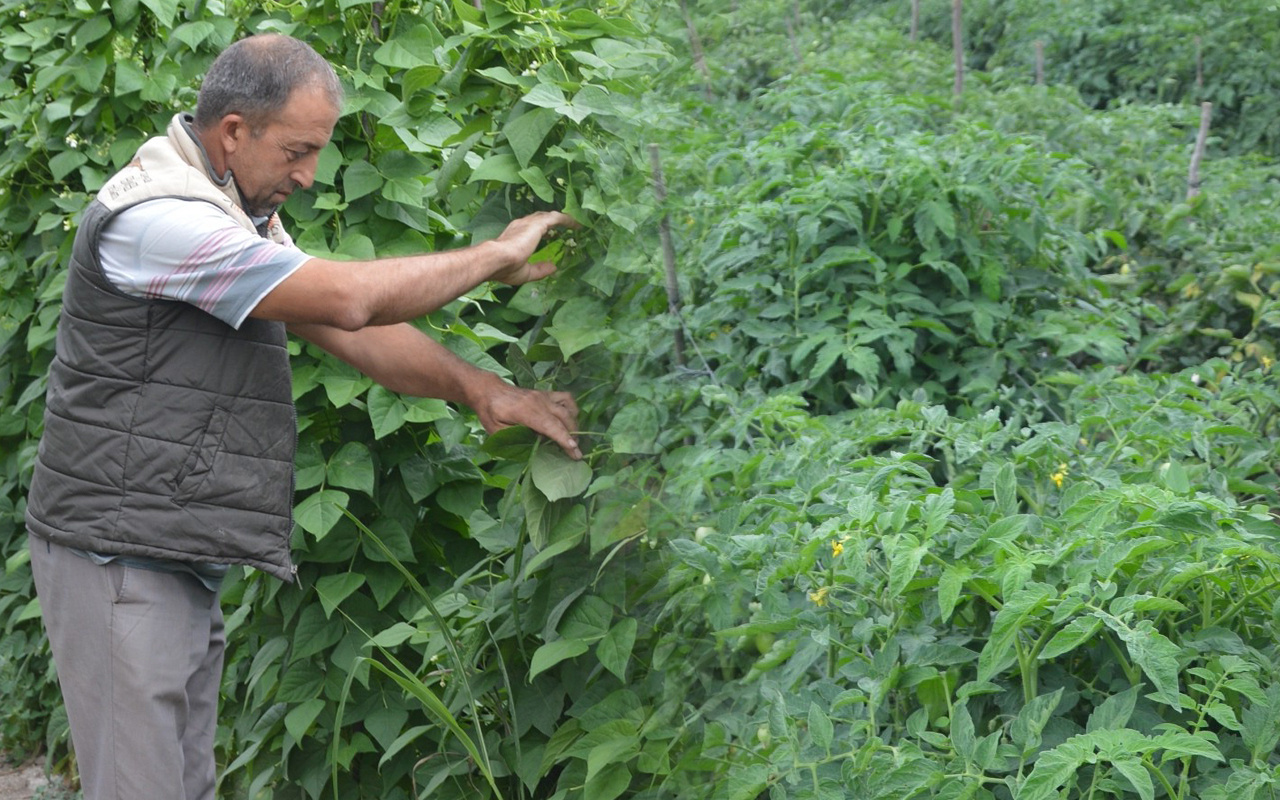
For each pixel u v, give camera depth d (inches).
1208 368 130.6
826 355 133.5
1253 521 83.2
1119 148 235.5
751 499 94.0
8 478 173.5
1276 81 335.9
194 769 99.1
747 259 144.9
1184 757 66.8
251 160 90.2
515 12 91.4
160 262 85.0
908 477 92.4
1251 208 197.6
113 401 88.1
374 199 112.5
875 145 160.6
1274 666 74.1
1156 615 73.7
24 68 174.2
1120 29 362.9
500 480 116.5
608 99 89.7
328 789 112.1
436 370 97.0
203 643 96.4
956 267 144.1
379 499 111.4
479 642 98.4
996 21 413.7
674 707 86.1
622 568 90.5
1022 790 64.0
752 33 229.0
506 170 90.4
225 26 119.0
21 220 164.7
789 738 73.3
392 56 106.5
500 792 100.8
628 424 90.5
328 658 111.0
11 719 163.2
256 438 91.4
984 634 77.0
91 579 90.4
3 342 167.9
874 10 428.5
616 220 90.0
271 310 84.1
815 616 78.2
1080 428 104.0
